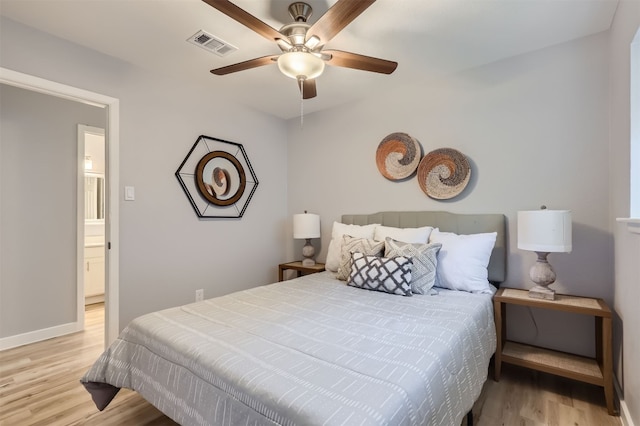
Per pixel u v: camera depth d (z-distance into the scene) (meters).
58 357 2.56
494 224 2.50
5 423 1.72
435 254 2.33
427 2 1.82
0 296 2.72
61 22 2.03
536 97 2.38
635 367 1.52
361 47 2.31
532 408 1.85
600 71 2.15
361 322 1.64
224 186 3.26
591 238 2.17
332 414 0.90
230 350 1.30
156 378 1.44
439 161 2.79
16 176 2.82
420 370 1.16
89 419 1.76
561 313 2.27
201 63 2.58
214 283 3.19
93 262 4.07
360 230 2.97
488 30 2.11
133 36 2.19
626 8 1.67
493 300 2.17
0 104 2.75
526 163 2.42
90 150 4.27
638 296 1.47
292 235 3.96
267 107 3.60
